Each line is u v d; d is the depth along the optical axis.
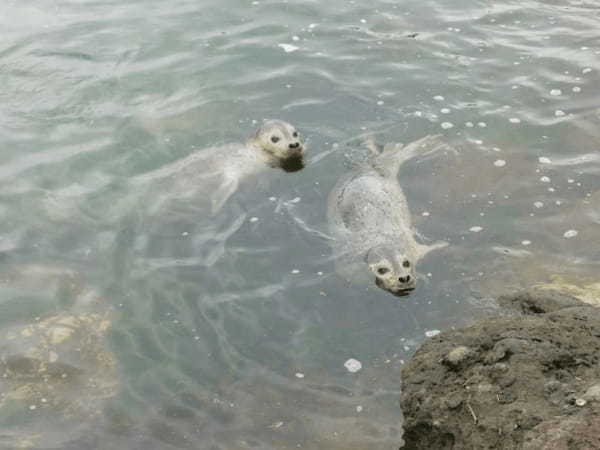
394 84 9.05
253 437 6.70
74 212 7.96
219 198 8.07
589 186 7.95
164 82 9.18
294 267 7.55
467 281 7.38
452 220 7.79
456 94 8.90
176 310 7.30
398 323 7.18
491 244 7.60
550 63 9.16
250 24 9.91
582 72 9.02
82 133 8.67
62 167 8.35
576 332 6.48
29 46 9.66
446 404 6.40
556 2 10.05
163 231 7.81
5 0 10.39
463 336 6.65
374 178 8.09
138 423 6.77
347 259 7.59
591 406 6.12
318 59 9.39
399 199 7.95
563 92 8.83
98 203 8.03
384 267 7.42
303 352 7.06
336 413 6.77
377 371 6.95
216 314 7.27
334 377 6.94
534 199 7.90
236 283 7.45
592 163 8.14
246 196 8.09
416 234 7.70
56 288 7.44
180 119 8.79
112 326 7.23
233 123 8.73
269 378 6.95
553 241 7.59
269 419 6.77
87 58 9.48
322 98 8.95
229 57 9.45
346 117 8.74
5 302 7.36
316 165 8.34
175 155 8.46
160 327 7.21
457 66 9.21
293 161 8.39
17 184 8.20
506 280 7.36
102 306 7.34
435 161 8.25
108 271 7.55
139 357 7.07
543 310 6.95
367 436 6.67
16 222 7.89
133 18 10.06
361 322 7.20
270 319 7.24
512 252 7.54
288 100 8.94
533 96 8.81
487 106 8.74
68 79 9.23
